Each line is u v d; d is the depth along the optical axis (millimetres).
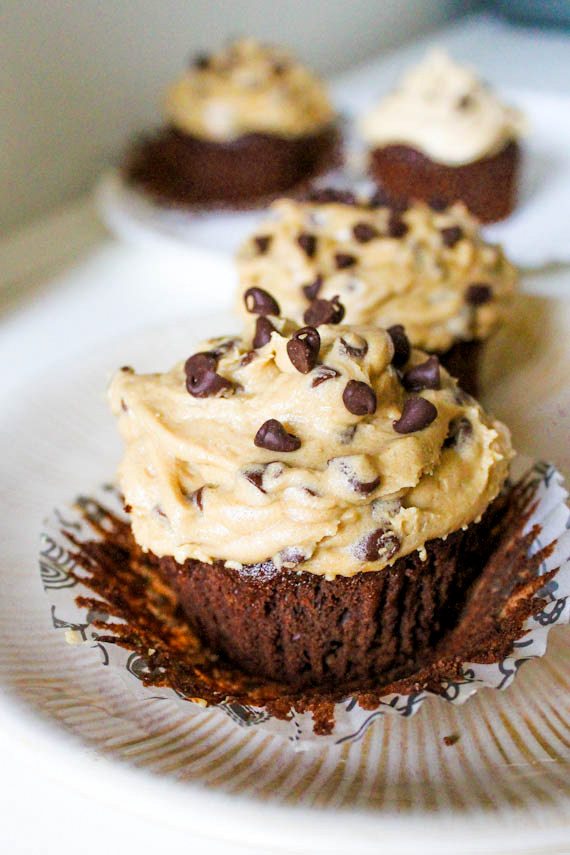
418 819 276
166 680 314
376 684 333
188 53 603
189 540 314
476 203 513
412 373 325
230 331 415
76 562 346
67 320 469
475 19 841
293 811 279
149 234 492
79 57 545
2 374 440
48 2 524
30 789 301
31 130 535
